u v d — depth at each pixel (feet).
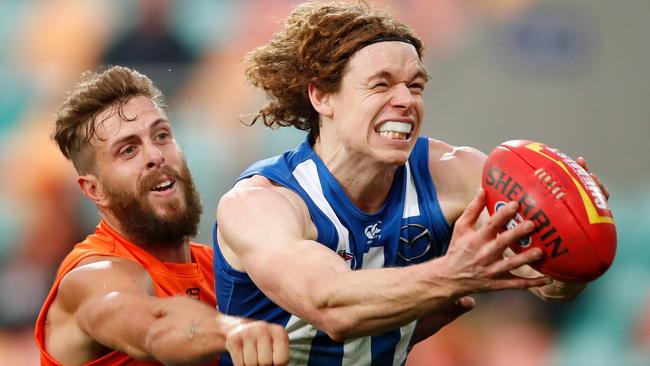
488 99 99.96
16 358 88.43
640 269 90.17
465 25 101.65
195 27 103.24
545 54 100.83
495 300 87.71
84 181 49.16
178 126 94.02
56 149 98.37
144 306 39.68
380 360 41.93
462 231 29.89
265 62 41.34
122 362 44.34
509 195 31.71
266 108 42.55
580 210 30.89
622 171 98.32
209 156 92.58
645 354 86.33
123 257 46.73
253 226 35.47
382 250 39.73
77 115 48.62
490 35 101.19
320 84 38.78
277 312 39.83
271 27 104.42
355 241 39.17
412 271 30.12
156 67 100.63
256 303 40.04
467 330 85.97
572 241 30.73
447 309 45.14
